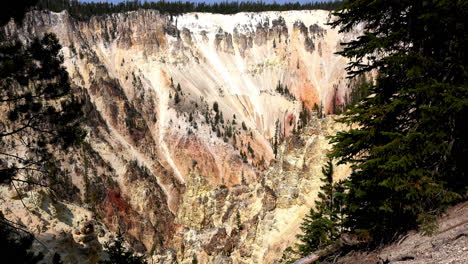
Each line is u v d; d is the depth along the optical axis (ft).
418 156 39.68
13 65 45.21
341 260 51.44
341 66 635.25
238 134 476.95
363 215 50.75
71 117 52.01
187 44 618.44
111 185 295.28
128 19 560.20
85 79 443.73
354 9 44.57
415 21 40.24
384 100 44.91
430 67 39.86
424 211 41.96
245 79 631.15
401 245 41.68
